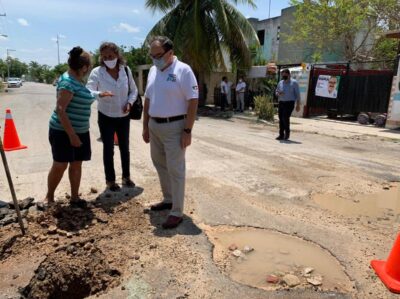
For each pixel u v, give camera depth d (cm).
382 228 415
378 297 290
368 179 605
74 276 314
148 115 426
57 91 395
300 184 568
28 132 1012
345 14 2070
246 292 292
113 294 288
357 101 1450
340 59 2409
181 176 397
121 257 337
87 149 435
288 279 308
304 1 2175
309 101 1612
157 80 389
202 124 1332
